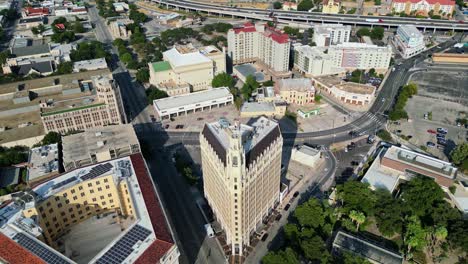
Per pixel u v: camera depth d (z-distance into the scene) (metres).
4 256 177.62
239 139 186.88
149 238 185.25
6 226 194.38
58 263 171.88
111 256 175.62
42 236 197.00
